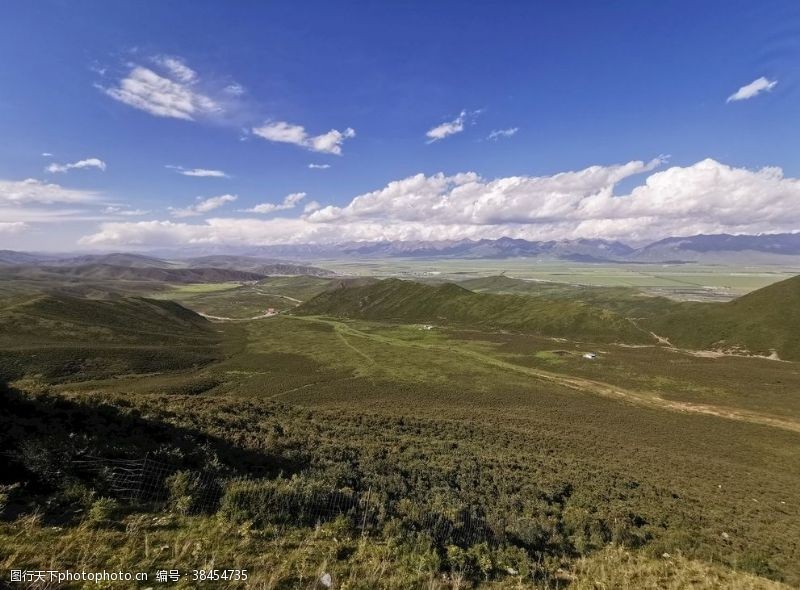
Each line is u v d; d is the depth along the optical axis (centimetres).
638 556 1709
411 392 7812
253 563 1004
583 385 8725
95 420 1861
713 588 1451
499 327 16850
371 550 1201
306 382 8694
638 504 2497
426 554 1200
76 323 11556
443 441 3403
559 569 1432
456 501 1881
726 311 14250
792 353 11188
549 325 15825
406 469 2447
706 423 6062
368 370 9988
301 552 1105
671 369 9750
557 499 2406
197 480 1385
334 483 1866
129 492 1288
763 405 7281
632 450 4097
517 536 1605
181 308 18162
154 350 10300
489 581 1190
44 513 1056
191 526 1146
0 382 1827
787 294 13725
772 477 3772
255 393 7675
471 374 9612
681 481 3219
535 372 9931
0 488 1077
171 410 2553
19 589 778
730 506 2778
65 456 1333
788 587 1568
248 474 1725
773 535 2342
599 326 15112
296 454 2261
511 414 5778
